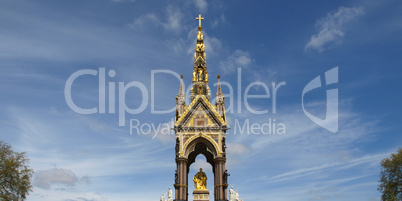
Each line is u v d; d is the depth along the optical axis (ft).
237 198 273.54
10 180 291.38
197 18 331.77
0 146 299.17
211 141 286.46
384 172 317.22
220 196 275.80
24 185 298.15
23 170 299.38
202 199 291.17
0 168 287.28
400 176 305.53
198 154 317.63
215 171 283.59
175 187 278.87
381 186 315.78
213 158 287.48
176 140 288.51
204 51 319.06
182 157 283.79
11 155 299.99
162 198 276.41
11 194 290.35
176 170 282.77
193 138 287.69
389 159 316.19
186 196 285.02
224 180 278.46
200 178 299.79
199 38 323.57
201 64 314.14
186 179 288.71
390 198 304.50
